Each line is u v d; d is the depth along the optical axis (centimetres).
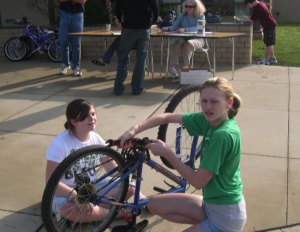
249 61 836
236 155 234
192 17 692
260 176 369
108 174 278
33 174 374
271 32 810
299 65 824
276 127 481
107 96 607
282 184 355
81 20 721
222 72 755
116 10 567
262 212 316
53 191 248
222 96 229
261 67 795
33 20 1102
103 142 307
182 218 257
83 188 271
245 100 580
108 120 505
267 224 301
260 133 463
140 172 275
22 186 354
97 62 711
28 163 396
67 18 706
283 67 793
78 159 253
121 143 262
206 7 1020
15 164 394
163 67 809
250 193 341
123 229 282
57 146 284
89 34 652
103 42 885
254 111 534
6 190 347
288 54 931
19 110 548
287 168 383
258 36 1118
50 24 1049
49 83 687
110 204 276
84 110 278
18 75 745
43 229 297
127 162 276
